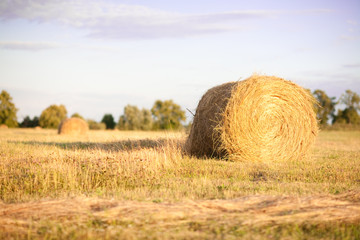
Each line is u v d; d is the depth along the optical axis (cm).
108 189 816
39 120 6300
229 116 1233
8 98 6862
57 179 871
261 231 538
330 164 1182
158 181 892
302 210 620
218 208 636
